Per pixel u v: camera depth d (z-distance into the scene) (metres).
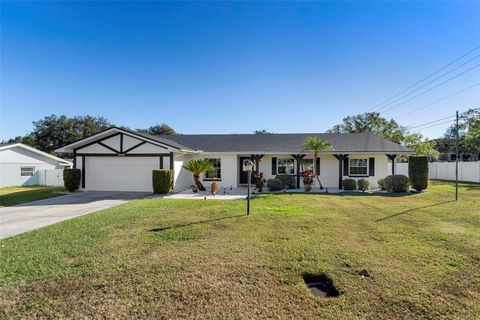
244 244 5.43
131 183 15.93
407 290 3.59
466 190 15.63
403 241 5.65
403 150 16.83
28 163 22.83
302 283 3.80
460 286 3.71
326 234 6.16
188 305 3.23
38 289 3.58
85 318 2.96
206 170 16.31
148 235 6.08
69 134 38.06
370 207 9.81
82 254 4.87
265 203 10.77
